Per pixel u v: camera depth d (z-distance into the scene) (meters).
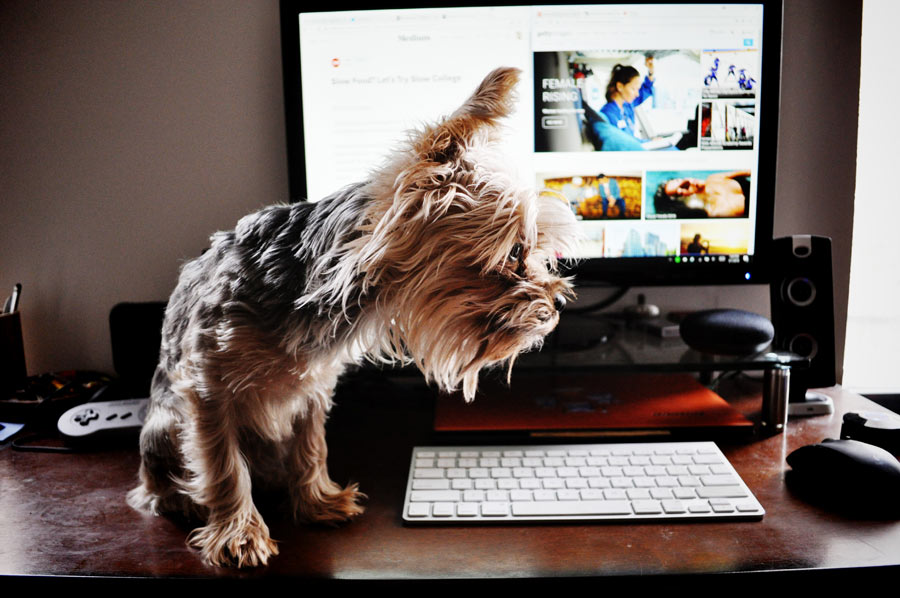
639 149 1.00
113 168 1.11
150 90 1.09
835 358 1.10
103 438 0.89
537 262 0.69
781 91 1.11
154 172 1.12
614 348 1.03
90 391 1.03
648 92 0.99
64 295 1.15
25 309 1.15
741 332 0.91
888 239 1.22
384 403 1.06
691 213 1.01
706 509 0.67
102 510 0.73
